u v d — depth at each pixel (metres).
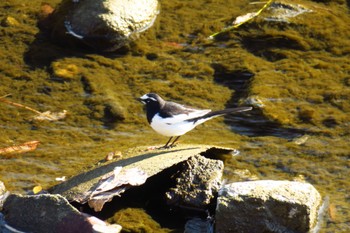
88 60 14.50
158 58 14.73
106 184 9.98
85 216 9.52
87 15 14.73
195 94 13.68
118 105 13.29
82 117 13.05
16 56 14.46
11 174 11.21
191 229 9.91
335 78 14.10
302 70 14.29
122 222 9.88
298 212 9.52
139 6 15.19
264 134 12.64
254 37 15.21
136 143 12.24
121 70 14.33
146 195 10.56
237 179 11.17
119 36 14.73
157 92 13.70
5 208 9.91
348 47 14.99
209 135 12.57
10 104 13.29
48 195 9.70
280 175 11.38
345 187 11.02
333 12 16.03
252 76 14.11
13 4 15.88
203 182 10.30
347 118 12.93
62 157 11.76
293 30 15.37
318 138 12.45
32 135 12.48
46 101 13.41
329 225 9.91
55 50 14.71
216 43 15.17
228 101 13.53
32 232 9.61
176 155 10.70
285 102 13.36
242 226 9.63
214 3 16.42
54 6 15.81
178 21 15.72
